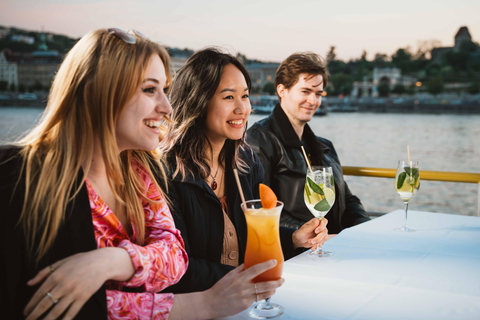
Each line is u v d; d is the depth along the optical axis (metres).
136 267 0.98
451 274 1.29
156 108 1.07
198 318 1.00
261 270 1.00
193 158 1.58
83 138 1.00
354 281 1.23
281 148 2.41
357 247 1.58
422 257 1.46
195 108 1.60
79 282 0.89
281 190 2.39
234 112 1.63
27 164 0.96
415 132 65.94
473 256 1.47
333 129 68.00
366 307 1.05
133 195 1.17
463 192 45.19
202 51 1.67
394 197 43.66
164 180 1.46
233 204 1.67
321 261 1.41
